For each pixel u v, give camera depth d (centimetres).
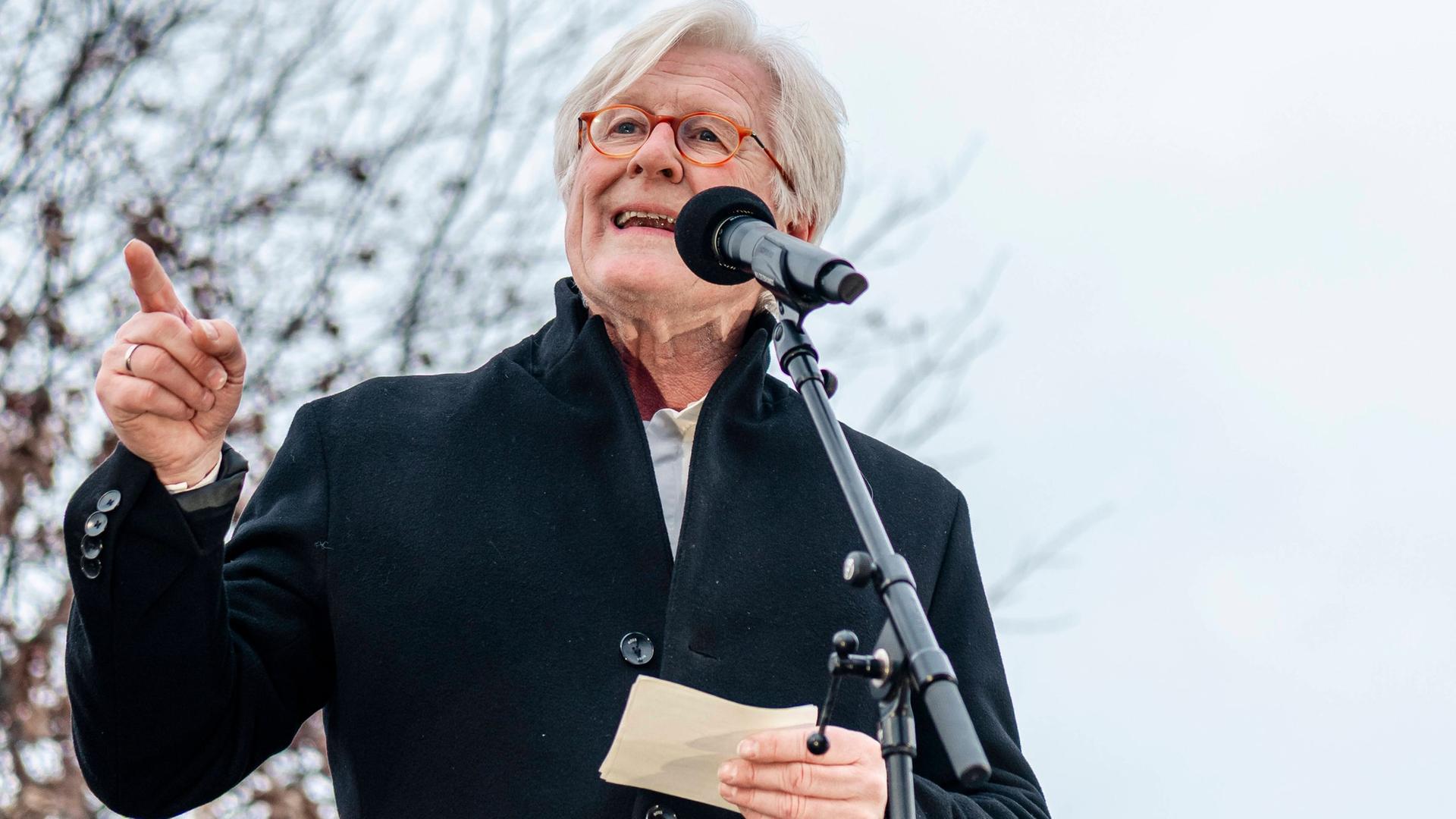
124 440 227
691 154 299
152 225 765
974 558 304
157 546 229
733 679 258
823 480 288
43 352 728
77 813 632
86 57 784
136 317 223
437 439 273
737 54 311
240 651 249
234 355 222
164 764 243
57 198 761
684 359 299
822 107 314
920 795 255
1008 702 293
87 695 236
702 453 278
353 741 253
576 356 284
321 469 269
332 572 258
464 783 246
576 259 296
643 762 227
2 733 641
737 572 268
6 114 776
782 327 235
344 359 768
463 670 252
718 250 248
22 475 691
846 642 208
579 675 253
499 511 265
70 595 666
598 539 265
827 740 213
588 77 310
